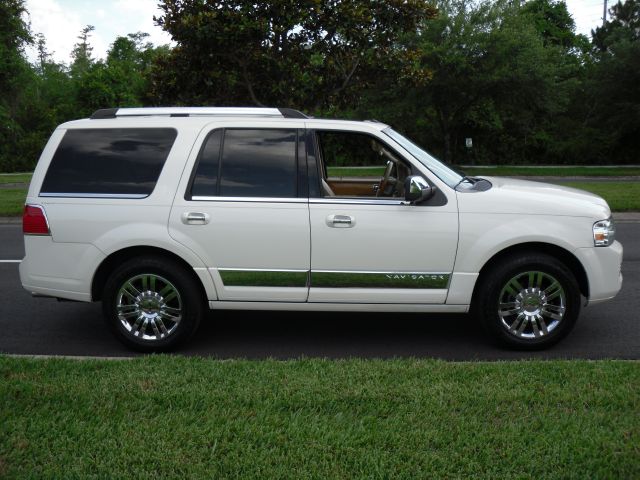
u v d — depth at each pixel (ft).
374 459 11.35
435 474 10.92
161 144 18.47
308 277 18.13
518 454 11.53
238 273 18.17
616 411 13.26
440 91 114.21
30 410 13.43
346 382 14.82
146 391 14.29
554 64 120.88
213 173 18.25
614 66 122.11
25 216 18.61
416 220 17.89
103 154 18.56
